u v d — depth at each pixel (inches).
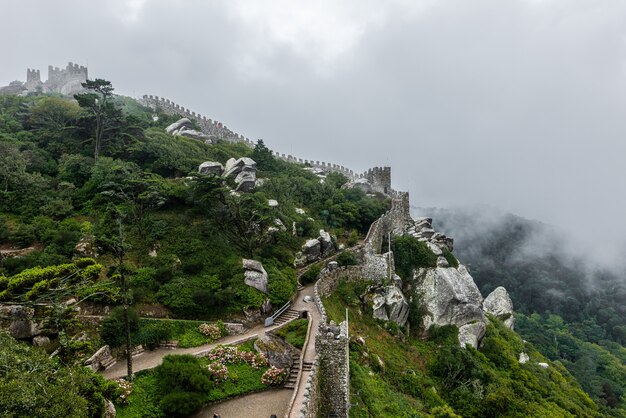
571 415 1839.3
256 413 1107.3
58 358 1135.0
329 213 2598.4
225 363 1279.5
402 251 2324.1
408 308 2049.7
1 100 2970.0
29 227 1683.1
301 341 1371.8
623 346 5246.1
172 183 2114.9
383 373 1563.7
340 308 1812.3
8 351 789.2
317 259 2170.3
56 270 1312.7
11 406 684.1
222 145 3179.1
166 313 1512.1
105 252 1649.9
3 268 1451.8
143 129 2721.5
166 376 1152.2
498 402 1621.6
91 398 893.2
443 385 1700.3
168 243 1788.9
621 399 3420.3
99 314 1412.4
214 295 1573.6
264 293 1681.8
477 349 2060.8
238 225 1951.3
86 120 2447.1
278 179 2620.6
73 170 2106.3
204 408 1128.2
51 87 4783.5
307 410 912.3
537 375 2158.0
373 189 3260.3
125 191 1956.2
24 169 1956.2
